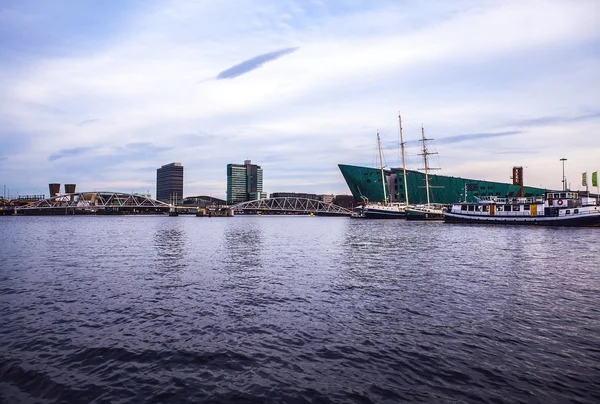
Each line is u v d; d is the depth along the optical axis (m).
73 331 16.22
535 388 11.21
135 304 20.47
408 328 16.41
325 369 12.57
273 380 11.86
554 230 84.44
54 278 27.86
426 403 10.46
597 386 11.31
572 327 16.39
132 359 13.42
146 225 135.12
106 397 10.91
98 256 41.16
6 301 21.06
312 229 103.50
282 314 18.58
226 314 18.61
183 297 21.97
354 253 43.28
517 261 35.56
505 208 106.69
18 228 109.69
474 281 26.16
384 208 164.25
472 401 10.54
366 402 10.55
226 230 99.06
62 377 12.09
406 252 43.75
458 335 15.53
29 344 14.77
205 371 12.49
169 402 10.65
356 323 17.14
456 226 106.25
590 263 34.16
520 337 15.25
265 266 33.72
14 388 11.42
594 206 90.38
